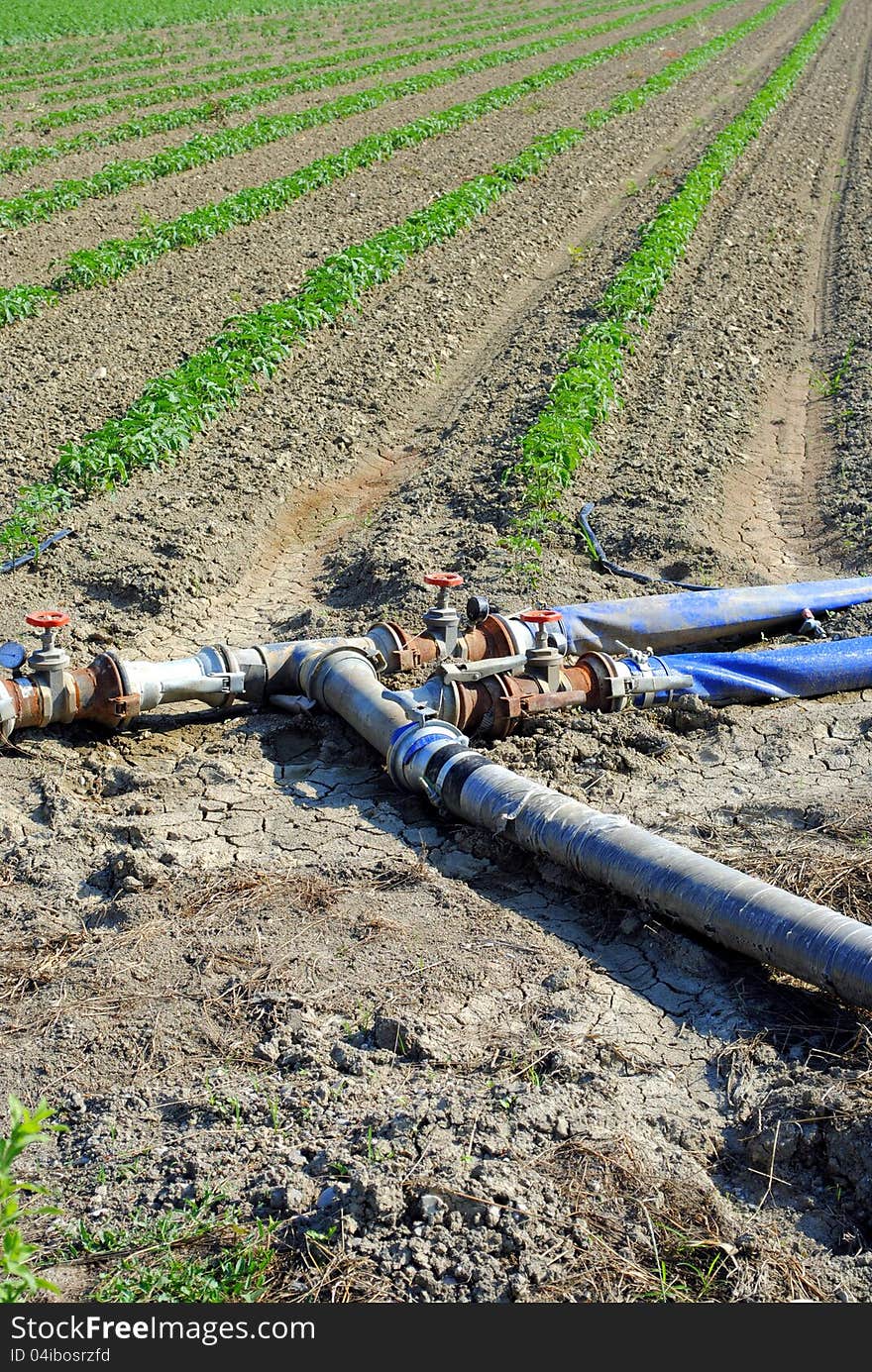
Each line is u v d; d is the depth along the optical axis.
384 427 13.54
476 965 5.40
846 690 8.61
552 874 6.18
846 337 16.44
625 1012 5.13
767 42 47.28
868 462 12.44
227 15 50.19
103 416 12.77
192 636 9.35
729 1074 4.76
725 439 13.15
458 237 20.30
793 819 6.61
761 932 5.14
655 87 35.16
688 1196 4.16
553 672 7.73
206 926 5.63
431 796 6.75
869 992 4.73
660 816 6.68
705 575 10.19
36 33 42.59
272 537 11.14
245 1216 4.07
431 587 9.53
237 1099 4.56
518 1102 4.50
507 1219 4.00
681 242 19.36
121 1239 3.98
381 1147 4.28
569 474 11.55
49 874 6.03
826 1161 4.30
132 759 7.53
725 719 7.91
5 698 7.09
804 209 23.38
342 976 5.30
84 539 10.30
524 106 32.97
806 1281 3.88
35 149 25.47
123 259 17.69
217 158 25.70
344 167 24.27
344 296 16.09
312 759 7.61
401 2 56.53
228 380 13.38
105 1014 5.03
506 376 14.57
